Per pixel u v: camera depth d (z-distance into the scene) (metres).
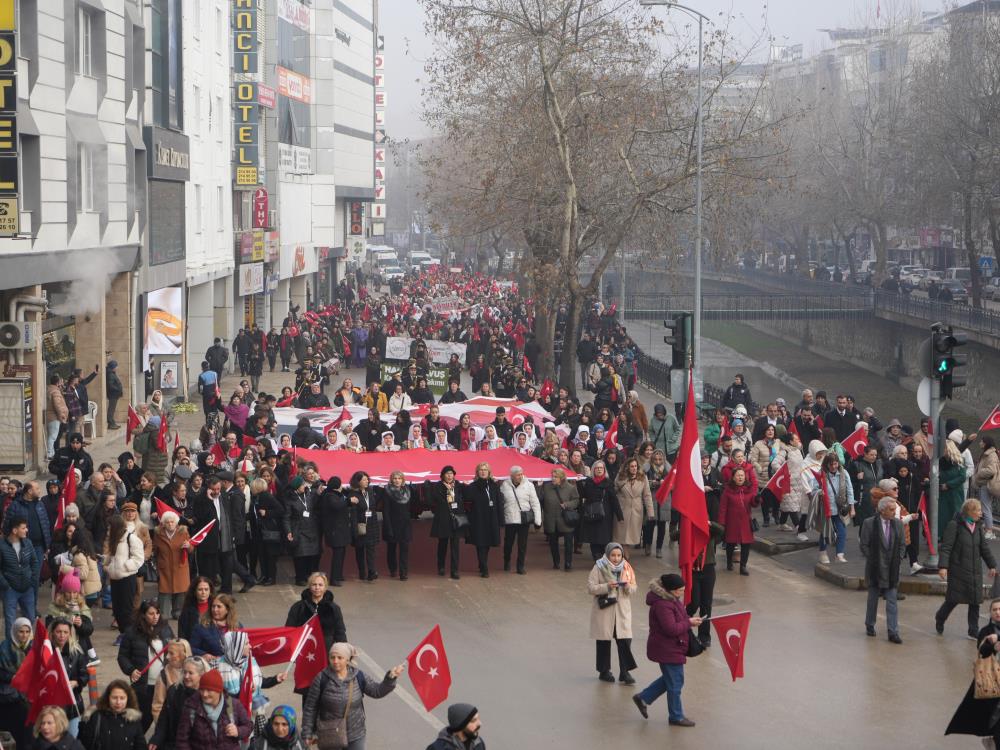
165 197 41.47
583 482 22.66
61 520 18.56
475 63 41.56
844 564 22.36
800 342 94.50
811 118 101.88
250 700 11.29
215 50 51.78
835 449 24.25
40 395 28.70
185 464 20.67
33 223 27.69
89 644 13.03
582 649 17.31
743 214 44.47
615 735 13.69
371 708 14.66
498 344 48.44
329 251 91.31
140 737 10.59
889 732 13.88
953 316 67.56
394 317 66.75
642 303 85.19
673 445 29.50
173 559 17.66
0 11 23.83
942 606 18.14
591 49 42.16
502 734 13.67
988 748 12.38
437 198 52.91
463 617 19.11
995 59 68.06
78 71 31.77
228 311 55.62
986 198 72.06
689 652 14.08
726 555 23.38
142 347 38.78
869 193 92.25
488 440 27.69
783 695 15.22
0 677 11.84
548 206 42.88
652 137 42.88
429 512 27.94
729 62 42.28
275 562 21.02
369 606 19.72
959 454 22.41
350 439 26.69
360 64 105.44
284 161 66.94
